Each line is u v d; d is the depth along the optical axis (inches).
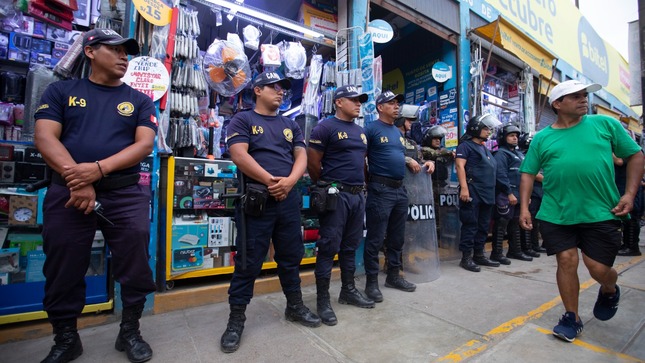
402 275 136.3
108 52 69.9
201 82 118.5
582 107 83.6
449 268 155.1
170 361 71.9
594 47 391.5
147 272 74.2
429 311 100.7
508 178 172.7
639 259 171.9
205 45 188.1
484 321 92.9
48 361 67.4
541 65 232.8
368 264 112.7
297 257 90.7
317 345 79.4
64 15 110.5
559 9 323.9
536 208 189.2
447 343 80.0
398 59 252.5
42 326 83.3
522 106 261.7
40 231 85.7
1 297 80.4
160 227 103.0
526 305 105.0
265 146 85.0
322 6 159.6
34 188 68.8
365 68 148.7
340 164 100.9
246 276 82.0
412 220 138.7
